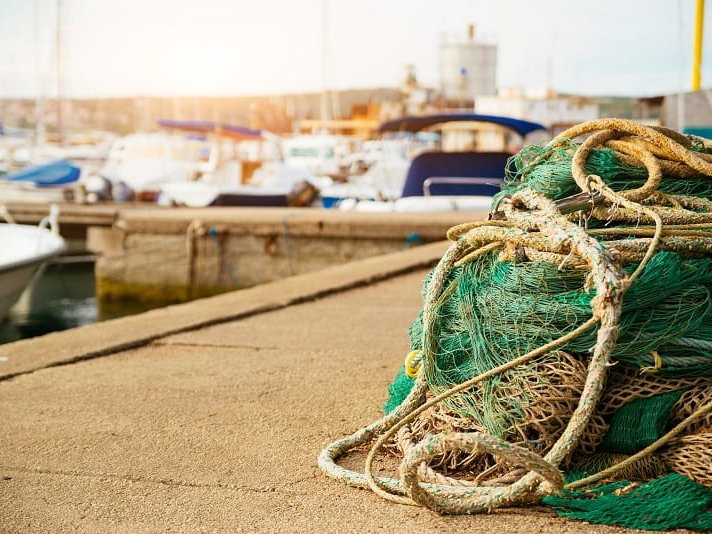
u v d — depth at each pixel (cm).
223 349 643
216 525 322
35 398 505
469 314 362
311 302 881
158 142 3319
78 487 364
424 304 387
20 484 368
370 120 6550
